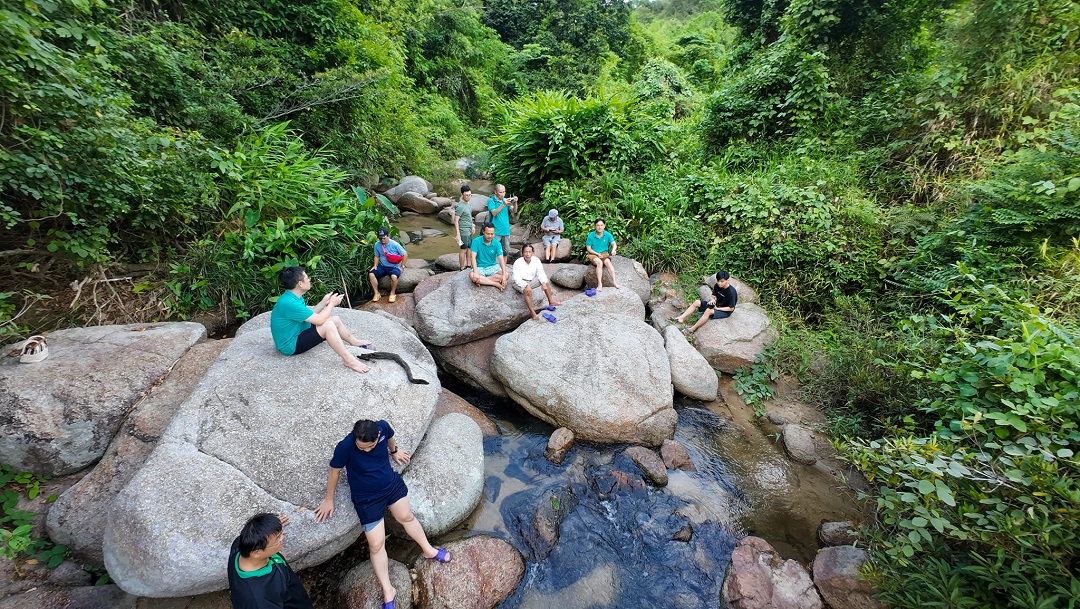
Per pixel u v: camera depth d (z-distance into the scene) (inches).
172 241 232.2
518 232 375.2
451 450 157.4
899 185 273.1
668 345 226.2
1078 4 232.2
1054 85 236.2
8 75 143.2
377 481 115.6
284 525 120.2
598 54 857.5
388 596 116.7
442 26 724.7
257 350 158.1
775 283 271.7
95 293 197.0
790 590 129.1
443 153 633.6
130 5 263.6
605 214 335.3
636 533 149.3
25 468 138.0
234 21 347.9
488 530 147.1
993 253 204.2
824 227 261.4
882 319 233.0
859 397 191.8
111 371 156.7
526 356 205.2
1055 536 92.4
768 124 366.0
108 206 185.6
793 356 224.7
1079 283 171.5
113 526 113.8
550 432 191.3
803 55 330.3
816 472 174.4
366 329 184.9
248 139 282.5
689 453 182.7
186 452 127.3
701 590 133.8
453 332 217.9
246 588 90.5
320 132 382.6
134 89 236.2
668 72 600.7
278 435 134.3
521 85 795.4
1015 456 104.5
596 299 248.2
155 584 108.8
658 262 303.4
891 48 339.3
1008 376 123.5
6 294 163.3
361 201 307.6
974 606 105.1
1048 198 190.5
